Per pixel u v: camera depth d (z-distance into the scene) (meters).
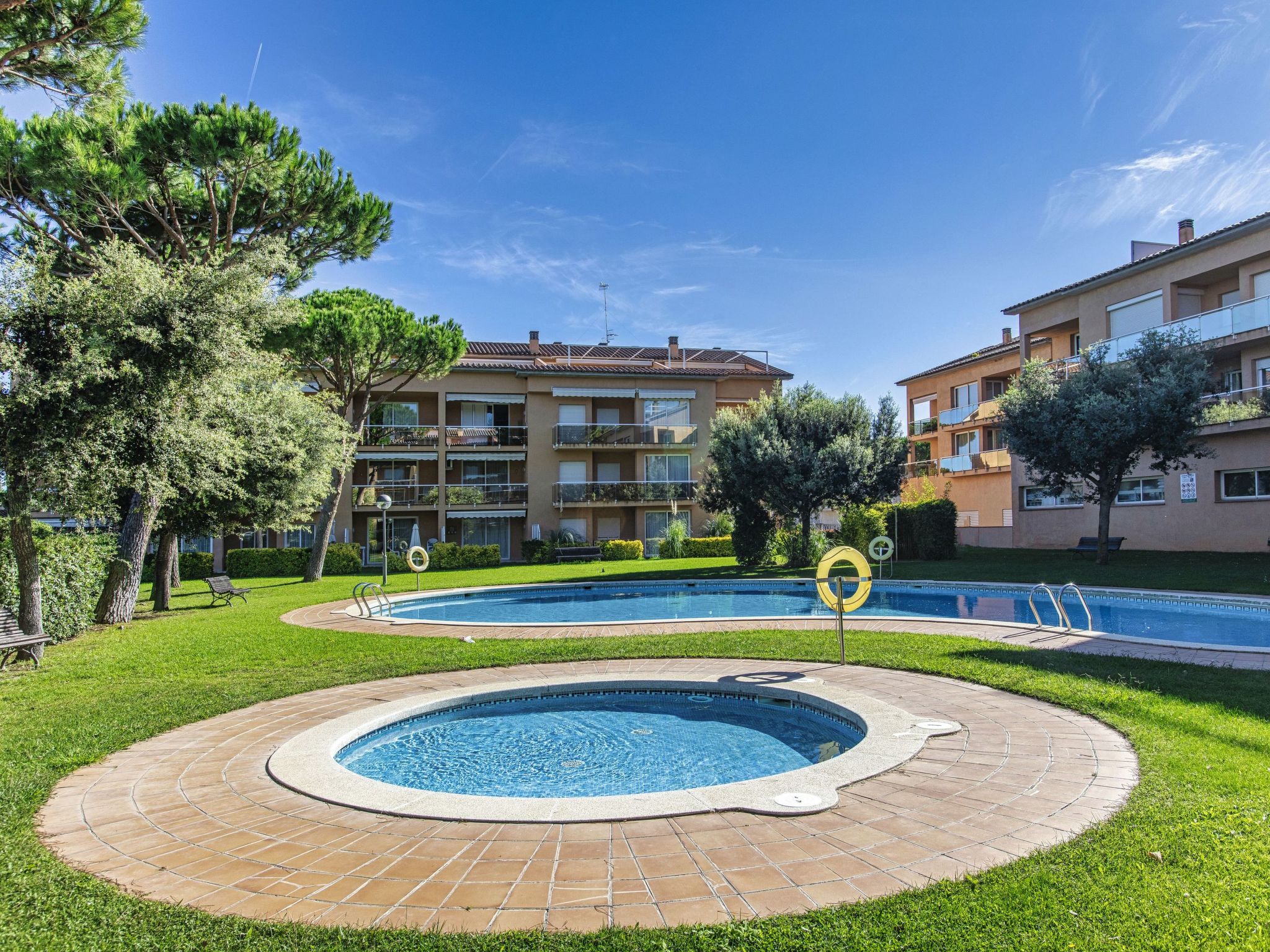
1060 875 3.61
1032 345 34.00
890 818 4.51
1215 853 3.77
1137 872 3.60
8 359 9.86
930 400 42.94
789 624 13.57
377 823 4.71
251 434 16.78
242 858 4.20
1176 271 24.31
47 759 6.20
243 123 16.55
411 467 37.62
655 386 38.97
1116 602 16.75
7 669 10.36
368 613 16.73
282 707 8.10
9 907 3.61
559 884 3.76
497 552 34.00
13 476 10.70
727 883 3.71
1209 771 5.02
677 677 8.97
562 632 13.20
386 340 26.09
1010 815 4.48
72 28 13.07
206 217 19.05
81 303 10.90
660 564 30.98
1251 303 21.50
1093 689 7.63
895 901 3.42
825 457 24.20
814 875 3.77
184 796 5.31
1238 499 22.36
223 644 12.22
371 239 20.56
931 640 11.15
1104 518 21.98
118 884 3.88
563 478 38.25
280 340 24.02
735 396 41.44
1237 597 14.76
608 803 4.89
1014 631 12.09
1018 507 30.55
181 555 31.03
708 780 6.25
